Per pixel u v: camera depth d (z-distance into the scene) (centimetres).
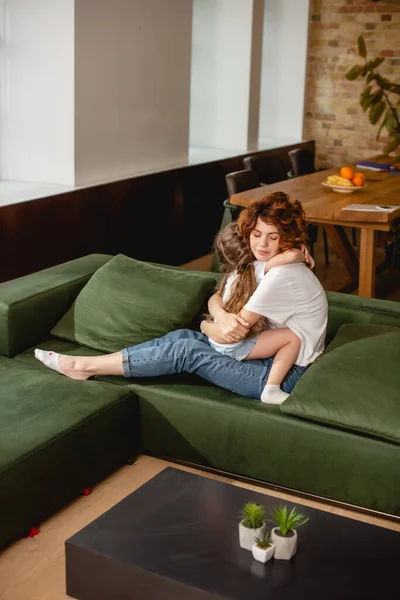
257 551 210
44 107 546
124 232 590
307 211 482
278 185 569
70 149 546
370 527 229
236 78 770
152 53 610
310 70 902
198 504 238
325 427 287
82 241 547
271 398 303
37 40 535
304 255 313
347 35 872
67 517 283
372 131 889
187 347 316
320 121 913
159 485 248
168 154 651
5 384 311
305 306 309
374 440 279
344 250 618
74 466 286
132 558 212
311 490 293
